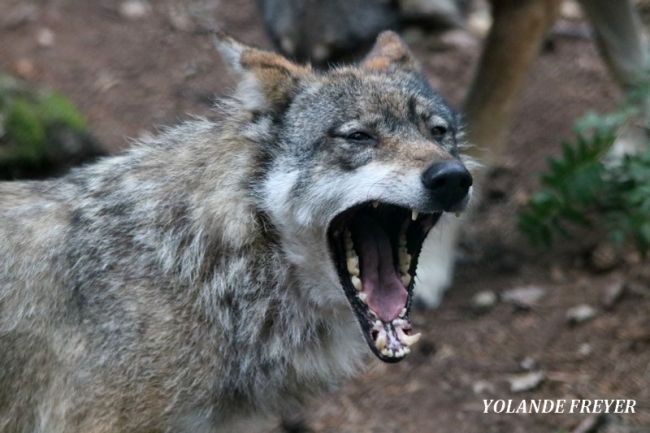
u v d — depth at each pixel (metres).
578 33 30.97
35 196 14.43
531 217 19.95
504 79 21.14
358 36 22.52
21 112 23.09
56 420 13.68
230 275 13.79
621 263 21.95
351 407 18.62
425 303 21.19
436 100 14.63
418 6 26.11
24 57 29.27
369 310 13.80
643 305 20.58
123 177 14.22
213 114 14.87
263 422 14.84
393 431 17.88
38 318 13.63
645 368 18.83
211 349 13.71
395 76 14.66
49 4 31.75
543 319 20.66
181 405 13.64
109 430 13.44
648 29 29.70
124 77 28.98
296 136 13.89
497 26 21.17
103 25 31.22
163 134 14.81
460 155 15.54
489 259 22.84
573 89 28.47
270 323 14.18
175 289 13.56
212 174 13.87
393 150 13.50
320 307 14.29
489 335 20.41
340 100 13.91
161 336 13.44
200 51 30.39
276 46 23.38
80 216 14.03
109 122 26.98
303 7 22.56
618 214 19.41
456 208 13.29
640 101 21.88
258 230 13.90
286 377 14.51
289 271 14.08
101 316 13.47
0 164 22.53
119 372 13.37
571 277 21.94
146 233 13.73
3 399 13.91
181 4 32.78
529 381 18.77
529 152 26.17
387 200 13.22
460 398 18.67
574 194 19.12
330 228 13.79
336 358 14.77
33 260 13.77
